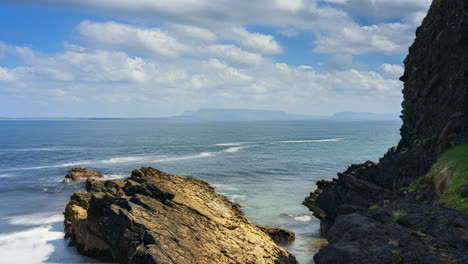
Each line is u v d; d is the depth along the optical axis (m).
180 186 36.09
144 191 29.28
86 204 34.66
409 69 30.00
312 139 187.88
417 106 28.05
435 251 11.68
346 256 11.55
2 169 76.69
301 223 38.97
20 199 49.88
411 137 28.08
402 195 22.64
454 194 16.75
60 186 58.81
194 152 116.25
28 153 107.69
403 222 14.48
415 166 24.56
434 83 25.94
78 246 30.44
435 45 26.00
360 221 14.12
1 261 28.41
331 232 13.91
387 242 12.32
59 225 37.53
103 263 28.50
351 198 28.23
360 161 94.25
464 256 11.26
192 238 23.77
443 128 23.97
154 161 91.94
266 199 50.25
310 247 31.66
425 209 15.82
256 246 25.45
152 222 24.45
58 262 28.56
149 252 20.73
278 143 159.50
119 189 32.53
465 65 23.09
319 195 32.62
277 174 72.81
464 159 19.16
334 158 101.25
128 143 149.62
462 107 22.91
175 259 20.62
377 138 195.12
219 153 113.94
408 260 11.02
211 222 27.22
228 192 55.16
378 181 27.11
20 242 32.50
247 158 100.19
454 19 24.28
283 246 31.92
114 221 25.36
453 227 13.45
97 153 109.44
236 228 27.91
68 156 100.81
